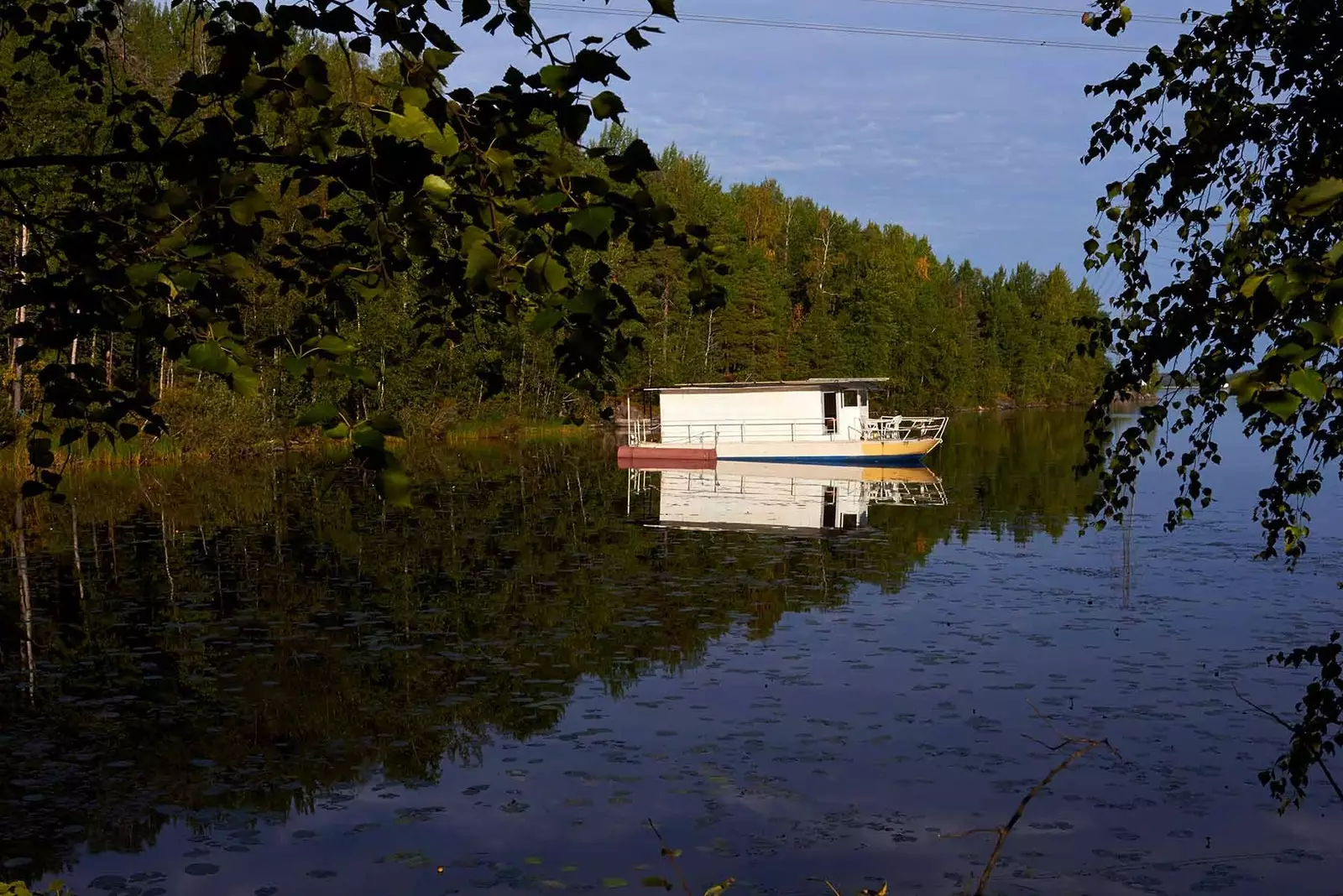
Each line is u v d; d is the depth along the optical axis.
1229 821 6.64
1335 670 4.00
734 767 7.63
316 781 7.45
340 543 17.92
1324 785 7.19
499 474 31.50
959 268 99.31
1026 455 38.53
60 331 2.60
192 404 33.25
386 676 9.95
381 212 2.56
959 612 12.57
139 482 27.58
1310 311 2.41
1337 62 3.81
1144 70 4.66
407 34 2.38
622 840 6.46
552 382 45.50
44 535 18.64
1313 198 1.83
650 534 19.27
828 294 70.81
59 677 9.97
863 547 17.61
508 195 2.59
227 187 2.44
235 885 5.94
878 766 7.62
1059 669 10.06
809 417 36.38
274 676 9.99
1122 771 7.47
